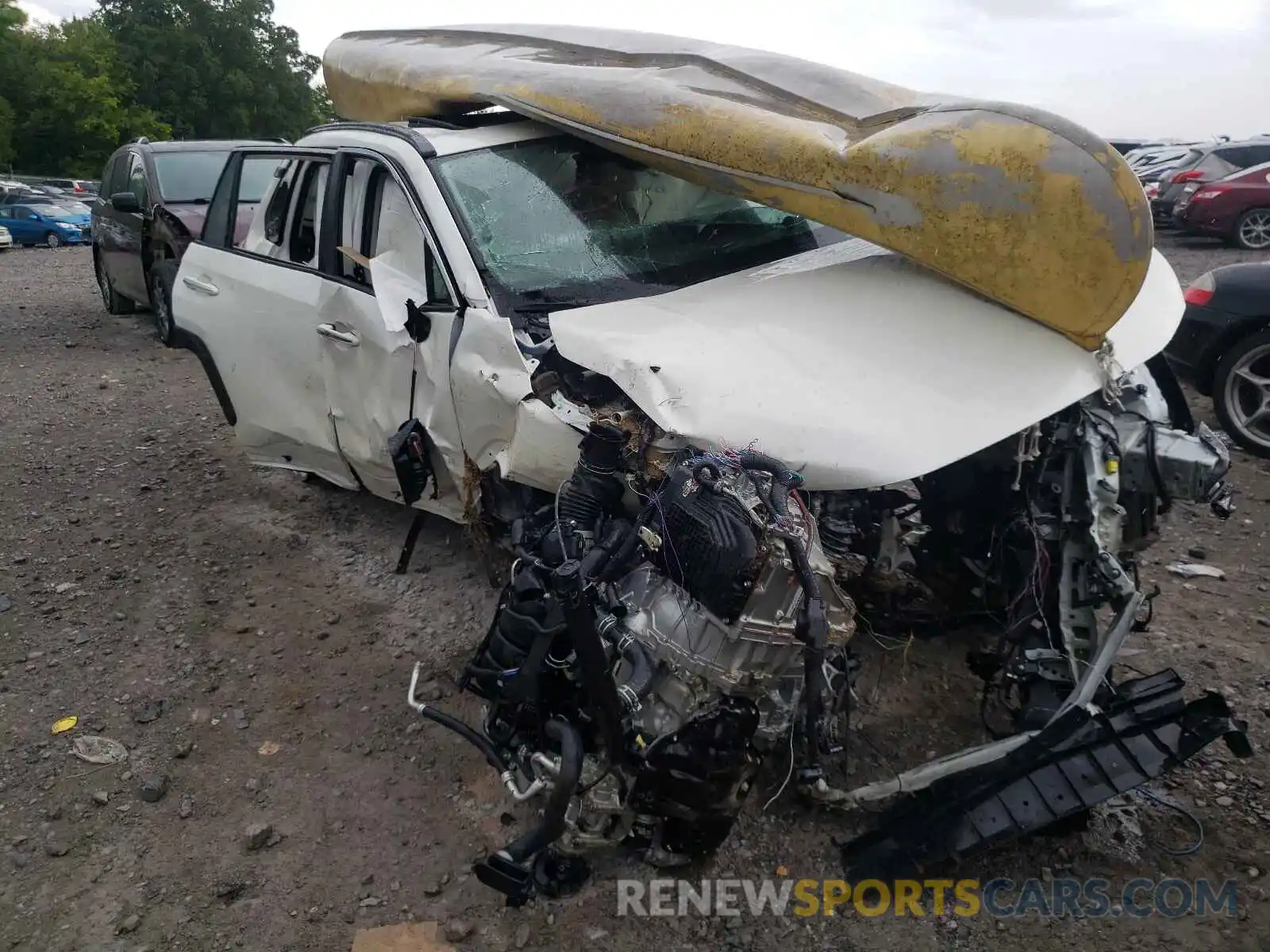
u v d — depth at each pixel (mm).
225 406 5031
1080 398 2723
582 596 2379
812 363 2730
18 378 8070
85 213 24891
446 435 3635
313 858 2928
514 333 3303
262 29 60062
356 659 3922
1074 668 2701
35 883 2850
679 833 2609
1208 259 14695
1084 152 2719
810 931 2635
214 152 9523
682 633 2473
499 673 2705
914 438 2529
